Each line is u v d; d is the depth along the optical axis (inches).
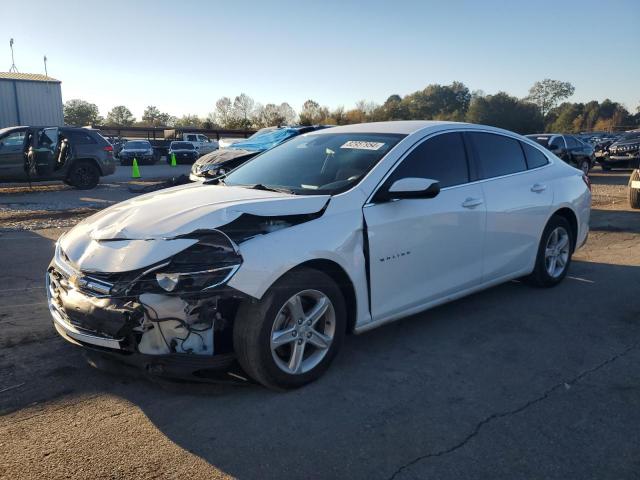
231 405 126.4
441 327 177.6
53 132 596.4
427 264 161.3
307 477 101.1
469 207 172.4
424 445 111.6
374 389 135.0
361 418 121.4
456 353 157.3
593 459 107.5
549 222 211.5
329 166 162.2
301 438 113.3
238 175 179.0
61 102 1286.9
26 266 250.4
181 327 120.0
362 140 171.5
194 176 361.4
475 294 212.7
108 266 120.3
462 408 126.5
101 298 119.6
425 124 178.5
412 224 154.5
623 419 122.2
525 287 222.1
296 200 135.7
